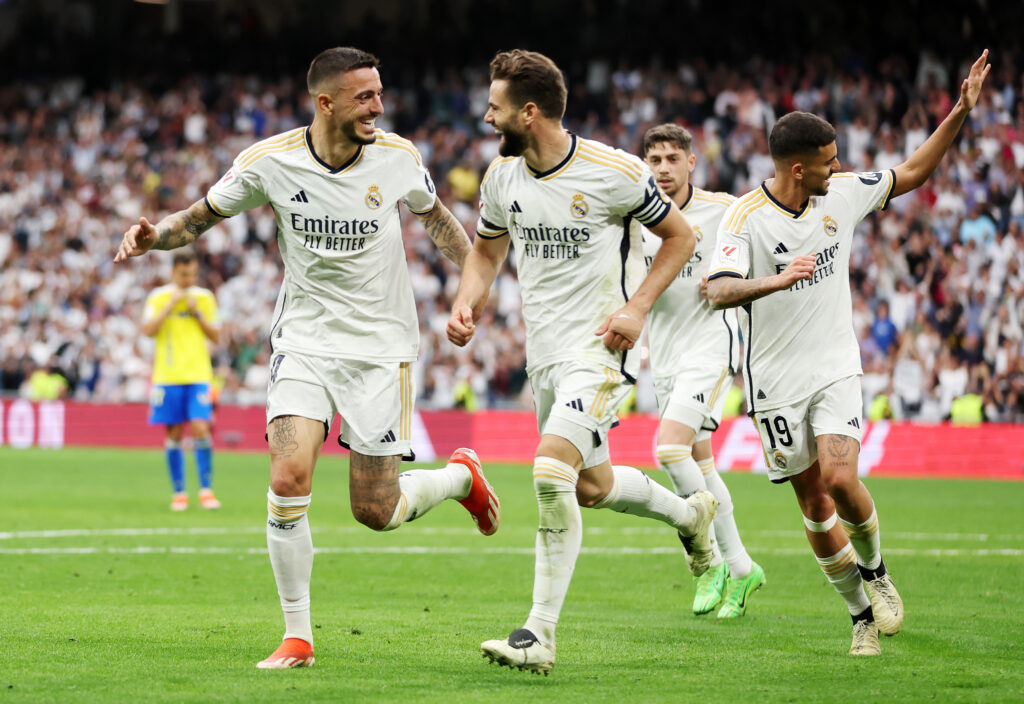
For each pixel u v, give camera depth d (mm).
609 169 7512
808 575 12312
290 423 7613
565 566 7262
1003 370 29375
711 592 9711
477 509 8914
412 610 9891
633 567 12867
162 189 44812
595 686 6848
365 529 16422
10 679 6844
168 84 49656
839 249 8344
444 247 8578
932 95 36938
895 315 31609
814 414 8297
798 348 8305
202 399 18734
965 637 8641
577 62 44375
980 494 22047
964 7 37906
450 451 31891
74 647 7898
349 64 7500
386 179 7863
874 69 38938
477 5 46062
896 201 33750
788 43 40656
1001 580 11797
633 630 8984
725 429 27875
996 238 32375
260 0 49188
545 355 7742
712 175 37812
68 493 21438
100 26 50719
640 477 8492
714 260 8211
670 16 42719
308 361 7754
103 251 42906
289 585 7457
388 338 7938
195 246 40750
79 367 39125
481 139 42875
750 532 16125
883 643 8398
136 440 35469
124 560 12906
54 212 44625
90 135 47125
